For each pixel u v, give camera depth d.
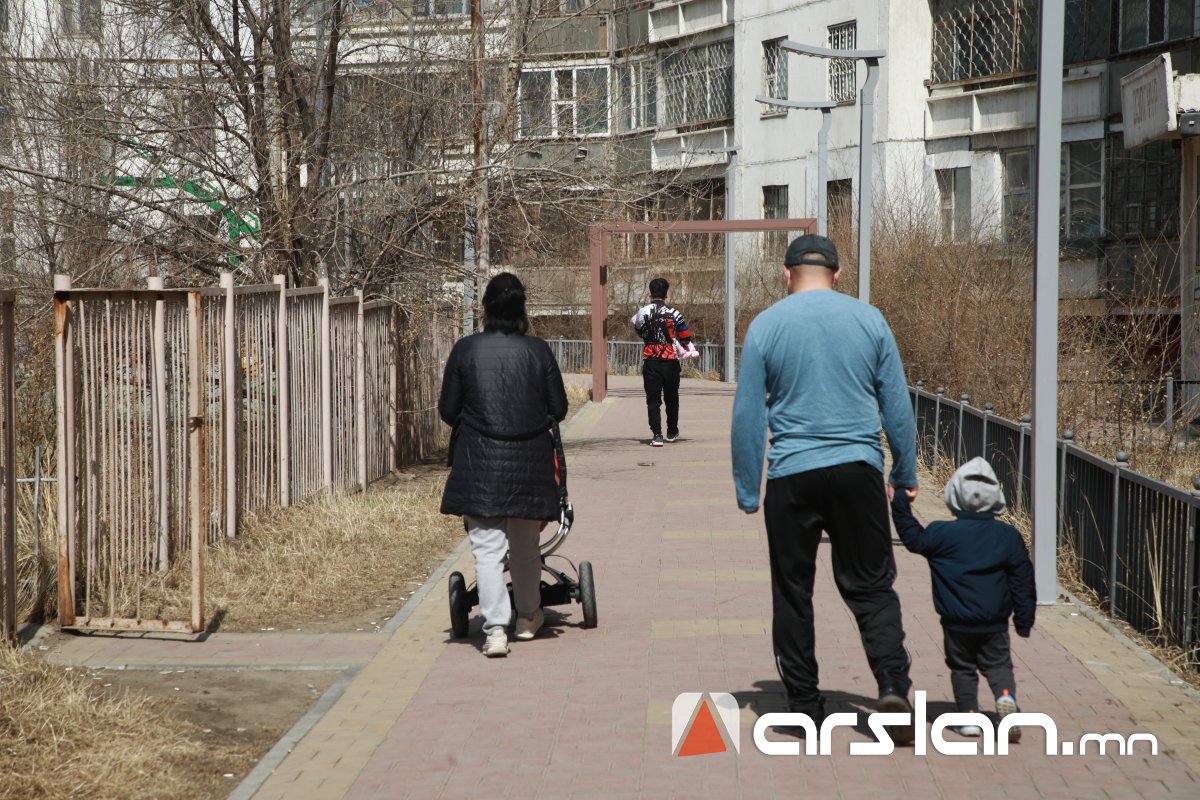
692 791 6.33
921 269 27.20
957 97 38.50
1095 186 33.59
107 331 10.04
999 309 22.23
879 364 6.95
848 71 41.66
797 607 7.02
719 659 8.86
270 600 10.88
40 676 8.07
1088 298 32.31
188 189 17.52
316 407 15.39
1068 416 18.25
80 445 9.90
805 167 43.38
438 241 19.28
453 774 6.68
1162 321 21.41
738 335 45.16
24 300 17.05
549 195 18.64
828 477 6.84
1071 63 34.16
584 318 51.03
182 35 17.36
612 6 27.72
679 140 47.84
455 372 9.18
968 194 38.44
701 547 13.27
